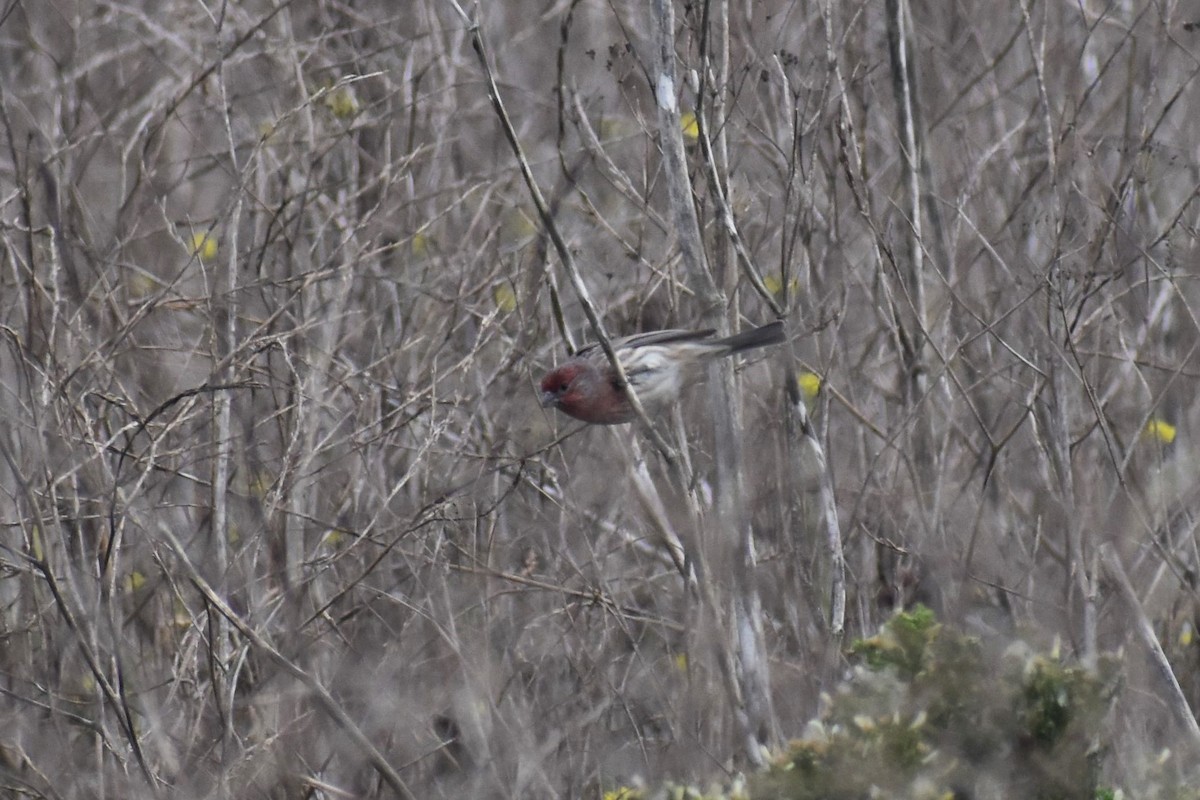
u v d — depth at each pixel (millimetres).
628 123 15039
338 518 11984
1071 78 13273
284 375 12414
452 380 12648
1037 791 7395
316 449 11453
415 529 10922
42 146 14359
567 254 9953
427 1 14906
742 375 12023
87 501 11094
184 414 11125
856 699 7629
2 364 12016
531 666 11750
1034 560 11469
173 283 11531
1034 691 7422
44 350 11422
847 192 13086
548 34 16734
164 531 10258
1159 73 13680
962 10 15305
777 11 13586
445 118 14359
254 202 13023
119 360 12375
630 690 11758
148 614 11898
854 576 11812
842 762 7363
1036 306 11914
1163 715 10078
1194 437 12156
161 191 13961
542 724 11469
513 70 16719
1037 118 13719
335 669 11281
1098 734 7559
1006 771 7406
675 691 11656
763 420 12156
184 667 10578
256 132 13953
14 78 15641
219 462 11344
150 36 16766
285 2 13781
